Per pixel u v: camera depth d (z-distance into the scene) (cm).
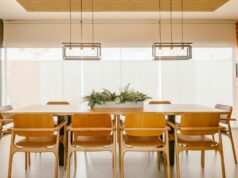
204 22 598
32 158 367
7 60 595
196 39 599
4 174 300
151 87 606
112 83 604
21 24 589
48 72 603
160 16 563
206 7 443
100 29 595
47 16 559
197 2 417
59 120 336
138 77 605
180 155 380
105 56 604
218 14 553
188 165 333
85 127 253
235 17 577
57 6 430
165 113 289
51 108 347
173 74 607
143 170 315
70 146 259
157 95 605
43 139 281
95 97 332
